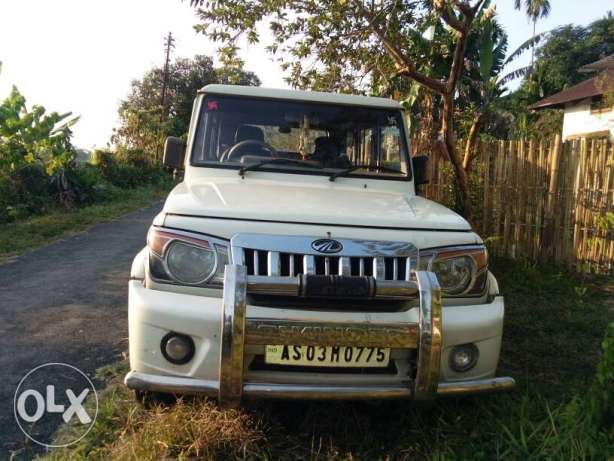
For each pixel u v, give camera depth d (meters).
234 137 4.00
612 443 2.65
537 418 3.10
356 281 2.59
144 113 25.92
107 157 19.53
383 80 7.68
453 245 2.93
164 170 23.97
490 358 2.88
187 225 2.78
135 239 9.70
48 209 12.76
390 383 2.68
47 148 13.41
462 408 3.25
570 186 7.15
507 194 7.58
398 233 2.88
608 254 6.97
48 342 4.35
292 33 7.08
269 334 2.49
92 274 6.82
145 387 2.58
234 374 2.47
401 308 2.76
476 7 5.96
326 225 2.85
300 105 4.12
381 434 3.01
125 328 4.74
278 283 2.53
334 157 4.08
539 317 5.25
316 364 2.61
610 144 6.88
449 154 6.84
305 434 2.97
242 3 6.76
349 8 6.29
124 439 2.84
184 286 2.74
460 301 2.93
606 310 5.51
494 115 18.47
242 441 2.78
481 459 2.72
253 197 3.19
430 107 10.42
